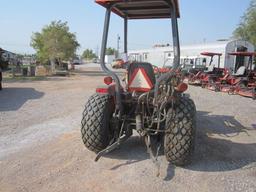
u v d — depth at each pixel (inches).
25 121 258.5
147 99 155.8
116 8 175.2
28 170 152.4
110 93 163.9
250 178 150.9
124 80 183.9
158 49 1038.4
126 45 204.7
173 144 152.9
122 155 171.8
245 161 174.6
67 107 333.7
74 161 163.5
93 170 152.8
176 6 156.8
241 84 592.1
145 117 161.0
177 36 153.5
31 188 134.4
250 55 673.6
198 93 550.3
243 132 242.2
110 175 147.7
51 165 158.7
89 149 168.9
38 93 471.5
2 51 625.6
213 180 146.8
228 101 436.8
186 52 1007.6
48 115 286.2
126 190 133.9
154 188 136.3
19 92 482.0
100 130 161.0
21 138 206.5
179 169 157.1
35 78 847.7
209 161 171.0
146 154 173.9
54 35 1306.6
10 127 236.4
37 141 199.5
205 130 240.2
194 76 724.7
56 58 1334.9
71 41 1346.0
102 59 159.3
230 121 283.1
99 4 155.6
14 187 135.1
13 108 323.3
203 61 935.7
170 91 151.3
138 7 172.2
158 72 174.7
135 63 167.0
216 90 615.2
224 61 850.8
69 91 507.5
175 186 138.9
